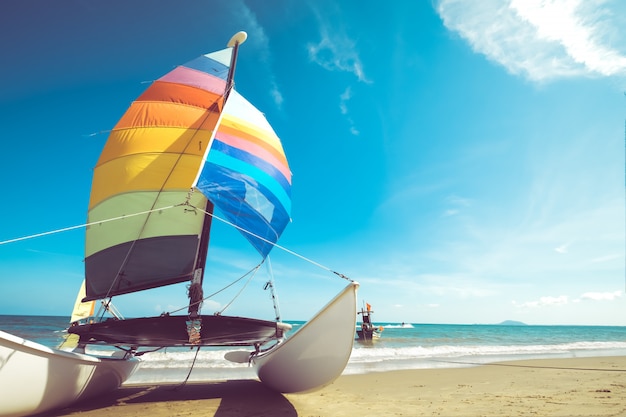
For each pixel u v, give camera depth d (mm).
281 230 8273
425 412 6152
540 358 17516
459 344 30172
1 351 4426
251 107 9609
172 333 6551
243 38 10359
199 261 7520
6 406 4551
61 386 5336
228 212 6609
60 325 37688
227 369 12484
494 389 8602
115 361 6902
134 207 7395
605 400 7066
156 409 6297
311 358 5758
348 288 5285
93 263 7133
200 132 8727
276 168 8758
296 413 6113
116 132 8062
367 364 14398
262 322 6281
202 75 9898
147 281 6957
